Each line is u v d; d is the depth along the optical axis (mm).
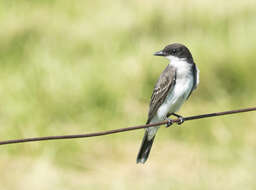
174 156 12398
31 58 15898
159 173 11750
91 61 15438
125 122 13422
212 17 17844
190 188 10914
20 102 13266
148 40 16953
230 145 12242
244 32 16078
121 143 12875
